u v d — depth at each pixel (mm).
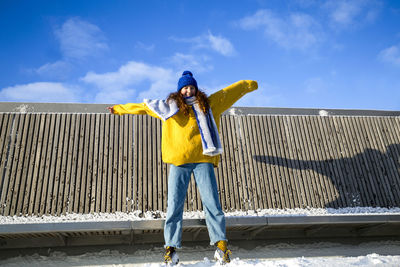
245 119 5766
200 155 2889
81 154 4977
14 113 5109
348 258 2744
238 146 5480
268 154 5500
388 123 6238
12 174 4645
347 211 5160
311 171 5473
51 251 4262
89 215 4535
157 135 5363
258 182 5227
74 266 4148
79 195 4672
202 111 2939
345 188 5414
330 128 5957
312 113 6082
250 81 3363
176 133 2928
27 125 5043
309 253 4719
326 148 5734
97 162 4965
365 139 5957
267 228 4688
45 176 4715
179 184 2906
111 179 4871
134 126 5363
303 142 5730
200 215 4723
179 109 2953
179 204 2881
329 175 5488
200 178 2902
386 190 5508
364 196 5402
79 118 5258
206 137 2816
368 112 6328
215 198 2869
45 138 5000
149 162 5105
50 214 4473
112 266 4207
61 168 4820
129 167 5000
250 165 5352
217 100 3137
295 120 5930
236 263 2549
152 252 4406
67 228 3688
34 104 5238
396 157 5867
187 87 3045
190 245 4562
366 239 5082
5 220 4297
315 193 5293
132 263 4258
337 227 4969
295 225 4492
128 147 5172
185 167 2918
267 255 4598
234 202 5000
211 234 2787
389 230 5195
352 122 6102
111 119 5352
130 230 4133
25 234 3914
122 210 4672
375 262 2541
